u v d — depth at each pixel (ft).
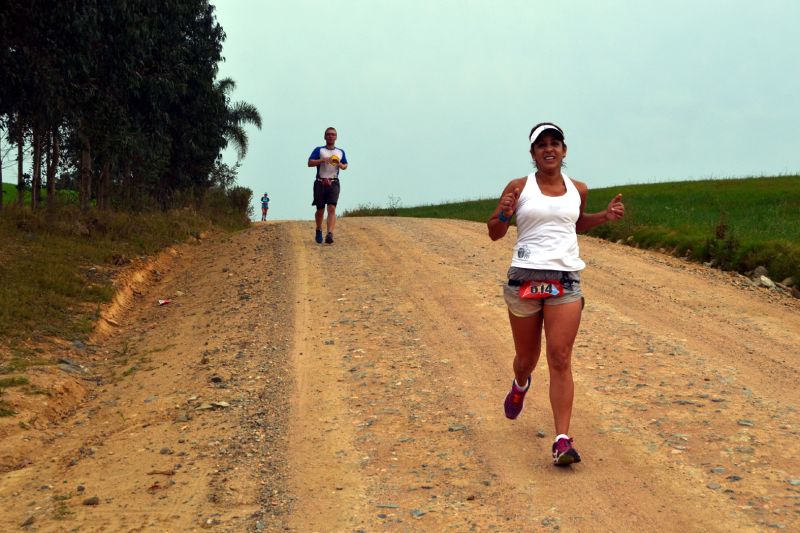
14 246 38.06
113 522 13.47
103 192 78.38
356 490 14.56
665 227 51.83
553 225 15.14
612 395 19.85
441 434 17.40
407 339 25.95
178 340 27.40
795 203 75.20
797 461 15.16
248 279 37.78
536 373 22.03
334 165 48.47
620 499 13.74
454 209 111.55
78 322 28.53
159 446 17.33
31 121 63.05
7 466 16.80
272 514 13.64
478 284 34.83
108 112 65.87
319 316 29.55
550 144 15.19
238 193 90.12
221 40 104.68
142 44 61.77
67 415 20.36
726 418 17.87
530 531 12.63
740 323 28.32
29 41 48.60
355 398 20.18
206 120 107.04
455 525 12.93
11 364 22.76
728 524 12.56
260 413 19.25
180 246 50.60
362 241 50.42
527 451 16.22
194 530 13.07
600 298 32.37
